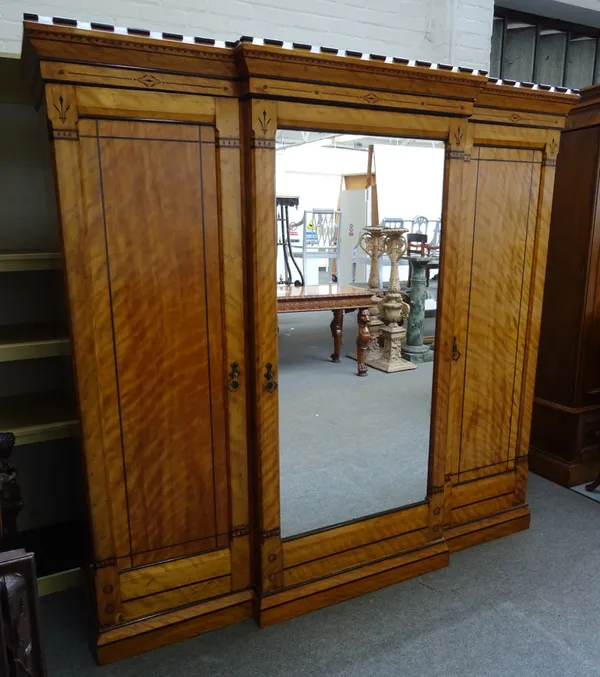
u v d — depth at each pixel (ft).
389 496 6.44
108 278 4.64
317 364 7.02
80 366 4.65
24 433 5.67
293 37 8.44
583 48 12.67
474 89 5.57
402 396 7.30
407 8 9.29
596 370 8.52
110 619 5.21
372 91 5.13
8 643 2.99
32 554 3.00
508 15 11.23
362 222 6.55
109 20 7.20
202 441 5.30
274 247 5.06
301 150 5.81
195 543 5.48
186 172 4.74
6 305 6.57
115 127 4.43
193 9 7.67
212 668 5.16
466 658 5.31
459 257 6.09
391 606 6.01
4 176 6.33
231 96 4.72
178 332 4.99
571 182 8.11
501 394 6.89
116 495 5.03
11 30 6.66
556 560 6.82
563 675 5.12
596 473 8.91
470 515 7.07
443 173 5.75
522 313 6.79
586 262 8.02
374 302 7.12
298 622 5.77
